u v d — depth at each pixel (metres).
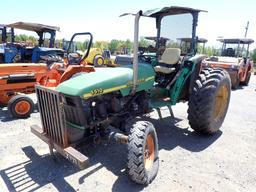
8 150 3.79
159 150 3.98
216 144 4.28
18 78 5.61
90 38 4.16
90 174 3.23
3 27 11.12
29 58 10.94
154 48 5.00
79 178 3.13
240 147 4.21
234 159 3.78
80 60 4.45
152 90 4.16
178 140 4.39
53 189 2.91
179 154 3.87
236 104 7.35
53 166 3.38
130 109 3.73
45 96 3.05
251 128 5.19
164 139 4.41
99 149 3.90
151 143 3.21
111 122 3.43
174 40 4.88
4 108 5.93
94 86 3.06
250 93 9.45
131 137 2.90
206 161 3.68
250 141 4.48
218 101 4.64
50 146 3.14
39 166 3.37
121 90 3.40
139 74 3.68
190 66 4.50
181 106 6.55
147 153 3.13
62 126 2.91
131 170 2.88
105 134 3.34
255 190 3.06
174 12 4.69
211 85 4.27
